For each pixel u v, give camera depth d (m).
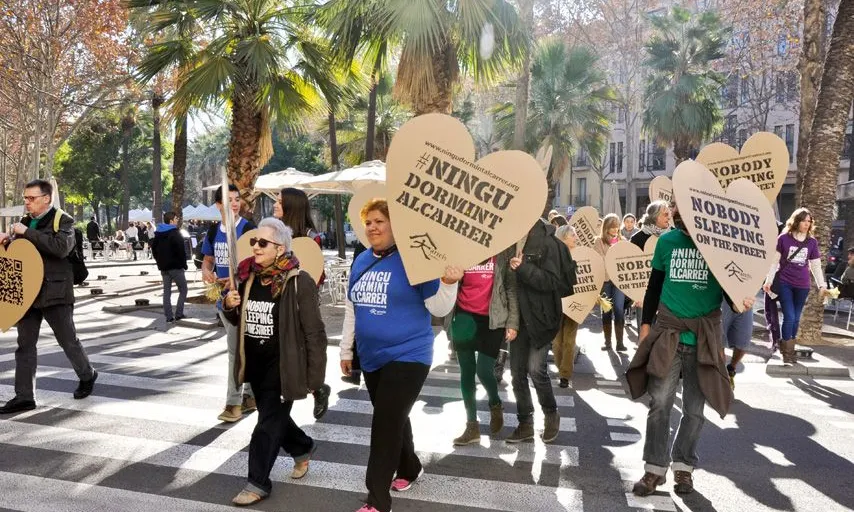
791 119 41.59
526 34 11.37
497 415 5.23
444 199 3.74
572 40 32.03
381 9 10.45
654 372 4.11
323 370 3.97
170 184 61.53
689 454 4.26
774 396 6.96
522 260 4.94
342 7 11.01
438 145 3.76
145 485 4.21
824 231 10.52
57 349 8.63
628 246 8.05
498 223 3.78
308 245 5.91
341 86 13.61
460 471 4.56
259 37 12.45
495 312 4.94
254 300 4.02
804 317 10.52
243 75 12.45
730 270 4.11
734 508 4.04
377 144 26.92
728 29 27.66
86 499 3.98
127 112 30.55
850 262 12.15
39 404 5.98
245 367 4.06
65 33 18.39
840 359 8.91
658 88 28.41
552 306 5.00
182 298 11.27
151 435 5.17
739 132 40.34
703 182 4.16
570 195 51.50
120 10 17.42
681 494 4.24
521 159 3.76
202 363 7.91
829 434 5.61
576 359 8.80
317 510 3.89
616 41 32.47
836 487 4.41
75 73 19.23
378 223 3.81
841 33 10.40
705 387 4.07
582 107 24.61
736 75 39.59
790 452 5.12
